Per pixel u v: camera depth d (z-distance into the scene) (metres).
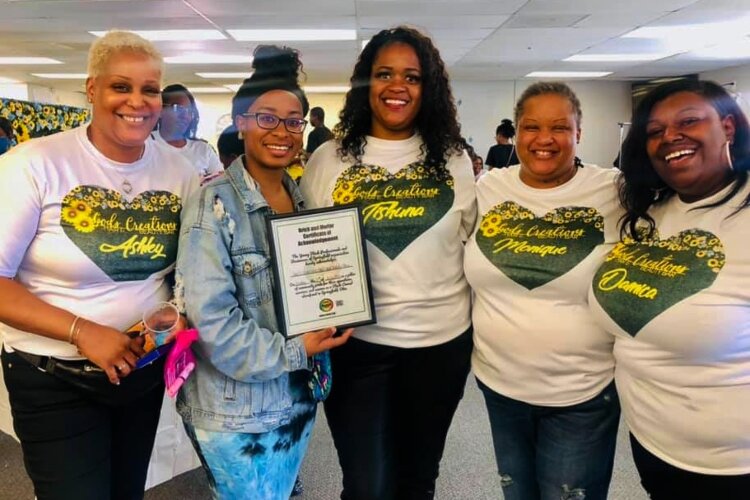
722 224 1.02
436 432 1.51
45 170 1.07
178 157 1.31
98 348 1.05
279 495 1.25
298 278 1.18
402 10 4.81
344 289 1.21
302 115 1.21
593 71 7.75
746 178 1.03
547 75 8.12
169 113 1.45
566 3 4.75
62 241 1.09
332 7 4.54
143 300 1.19
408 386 1.45
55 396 1.15
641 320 1.08
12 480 2.06
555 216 1.30
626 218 1.21
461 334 1.46
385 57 1.36
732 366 1.00
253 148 1.19
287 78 1.19
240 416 1.14
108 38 1.10
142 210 1.18
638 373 1.13
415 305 1.37
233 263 1.13
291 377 1.22
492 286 1.35
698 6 4.87
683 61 7.05
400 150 1.41
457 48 6.44
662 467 1.11
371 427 1.43
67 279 1.12
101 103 1.10
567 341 1.27
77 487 1.17
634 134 1.16
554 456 1.34
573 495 1.34
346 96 1.44
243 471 1.17
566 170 1.32
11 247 1.05
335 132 1.45
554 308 1.28
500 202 1.38
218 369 1.11
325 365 1.32
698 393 1.03
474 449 2.31
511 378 1.35
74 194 1.10
